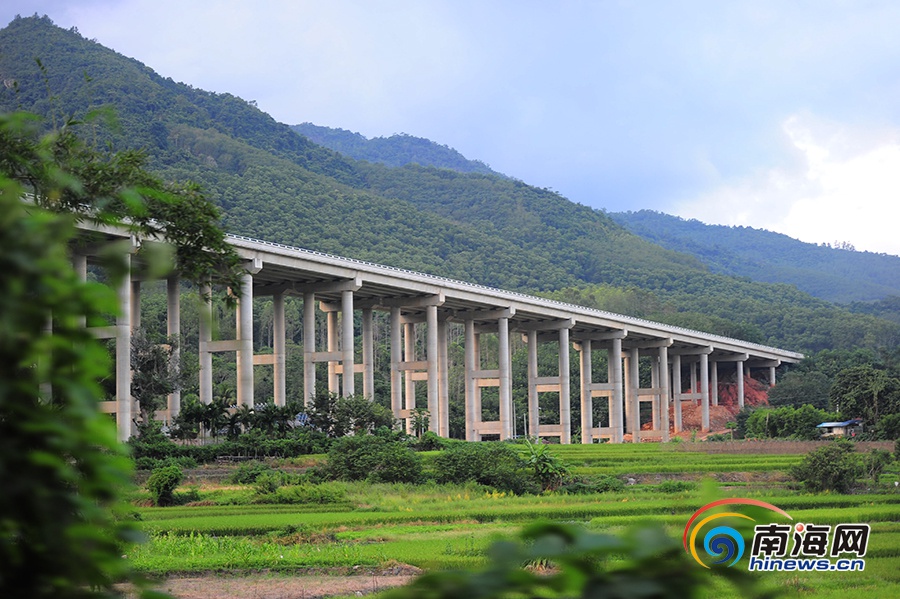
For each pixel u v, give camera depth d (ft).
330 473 209.26
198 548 117.70
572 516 160.04
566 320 450.71
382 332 644.69
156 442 247.09
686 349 582.76
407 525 150.92
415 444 310.45
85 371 13.61
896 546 115.34
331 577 103.81
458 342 653.71
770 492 200.44
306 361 352.90
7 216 13.38
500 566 11.61
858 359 645.10
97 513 13.51
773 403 601.21
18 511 12.75
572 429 593.01
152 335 291.38
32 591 12.92
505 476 201.98
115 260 15.03
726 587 81.15
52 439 12.92
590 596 11.44
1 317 12.75
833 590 91.35
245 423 274.57
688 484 211.41
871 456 232.94
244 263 305.94
